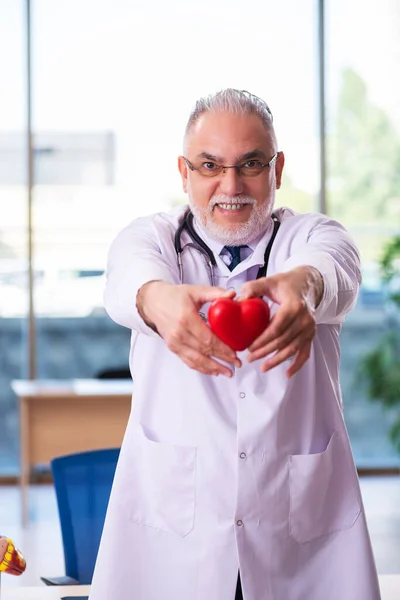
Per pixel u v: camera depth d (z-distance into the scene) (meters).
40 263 6.39
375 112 6.50
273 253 1.63
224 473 1.56
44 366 6.41
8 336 6.40
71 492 2.83
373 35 6.48
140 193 6.40
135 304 1.37
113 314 1.45
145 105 6.37
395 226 6.51
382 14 6.48
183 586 1.57
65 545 2.80
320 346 1.62
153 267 1.43
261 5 6.38
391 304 6.48
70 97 6.36
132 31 6.34
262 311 1.25
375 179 6.51
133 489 1.62
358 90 6.48
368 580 1.58
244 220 1.57
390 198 6.50
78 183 6.38
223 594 1.55
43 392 5.13
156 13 6.34
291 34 6.41
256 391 1.57
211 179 1.55
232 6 6.36
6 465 6.39
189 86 6.36
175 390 1.59
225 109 1.52
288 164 6.47
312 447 1.60
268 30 6.39
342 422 1.63
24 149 6.38
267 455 1.55
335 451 1.62
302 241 1.62
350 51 6.48
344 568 1.59
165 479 1.58
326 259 1.43
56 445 5.17
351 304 1.51
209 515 1.56
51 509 5.71
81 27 6.34
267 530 1.55
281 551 1.56
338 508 1.62
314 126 6.46
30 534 5.17
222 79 6.38
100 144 6.37
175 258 1.64
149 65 6.36
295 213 1.78
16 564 1.86
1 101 6.36
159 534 1.59
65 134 6.37
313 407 1.60
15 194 6.38
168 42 6.36
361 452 6.54
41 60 6.35
